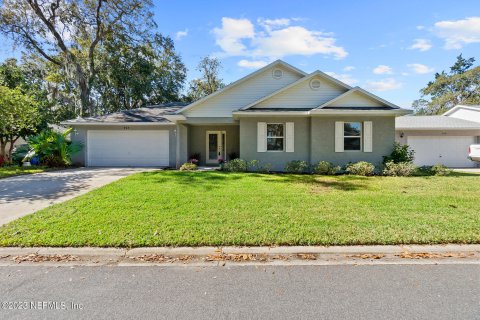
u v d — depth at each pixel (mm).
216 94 14312
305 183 8961
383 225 4688
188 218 5102
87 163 15227
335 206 5957
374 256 3744
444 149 16391
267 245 4047
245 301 2693
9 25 19594
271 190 7719
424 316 2438
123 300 2721
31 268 3428
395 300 2693
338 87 13227
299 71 14117
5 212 5656
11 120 14164
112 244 4004
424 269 3361
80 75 21594
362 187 8289
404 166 11195
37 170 12688
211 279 3145
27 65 24062
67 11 20422
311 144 12672
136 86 24562
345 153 12641
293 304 2637
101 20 21625
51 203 6395
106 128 15234
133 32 22828
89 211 5535
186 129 16375
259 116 12984
